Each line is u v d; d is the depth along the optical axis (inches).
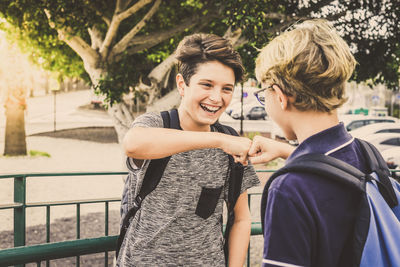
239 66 47.3
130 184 50.1
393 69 260.5
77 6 208.4
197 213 48.0
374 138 337.4
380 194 32.6
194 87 47.0
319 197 30.5
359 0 229.1
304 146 33.7
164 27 291.1
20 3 203.2
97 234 216.4
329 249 30.5
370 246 29.8
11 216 240.4
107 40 223.3
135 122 48.8
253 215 224.5
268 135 438.3
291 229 30.0
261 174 215.2
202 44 47.1
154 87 231.1
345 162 33.2
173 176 47.5
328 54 32.7
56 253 58.8
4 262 55.3
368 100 1138.7
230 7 181.8
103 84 215.3
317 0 228.4
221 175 49.7
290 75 33.1
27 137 720.3
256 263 171.3
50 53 276.2
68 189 332.2
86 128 868.6
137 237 48.1
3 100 503.2
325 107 33.4
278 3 235.3
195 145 43.1
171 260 47.2
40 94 1497.3
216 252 49.3
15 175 81.4
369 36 239.0
